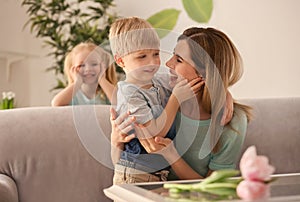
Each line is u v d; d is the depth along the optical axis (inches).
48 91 144.9
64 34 142.9
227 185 48.1
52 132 81.6
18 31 143.0
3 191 72.6
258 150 83.6
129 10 136.4
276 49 117.0
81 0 135.2
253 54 119.9
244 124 71.9
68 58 94.1
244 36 120.7
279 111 86.4
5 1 141.6
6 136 80.5
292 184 52.2
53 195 79.6
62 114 83.7
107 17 139.7
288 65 115.6
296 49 114.3
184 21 126.7
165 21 121.9
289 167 84.4
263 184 44.9
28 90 144.8
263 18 118.2
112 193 54.2
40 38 144.7
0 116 83.0
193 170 68.6
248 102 86.7
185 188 50.1
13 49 142.3
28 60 144.8
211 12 121.9
